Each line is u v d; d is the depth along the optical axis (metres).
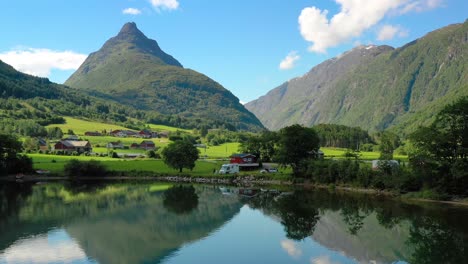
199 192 110.94
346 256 51.56
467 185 90.69
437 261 49.12
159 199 96.50
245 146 179.50
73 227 65.00
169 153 151.75
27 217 72.38
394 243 56.97
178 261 49.19
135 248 54.19
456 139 91.56
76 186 122.44
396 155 196.12
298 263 48.88
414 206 85.12
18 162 144.62
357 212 79.62
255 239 59.47
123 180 143.12
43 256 49.78
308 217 75.31
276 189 118.31
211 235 61.81
